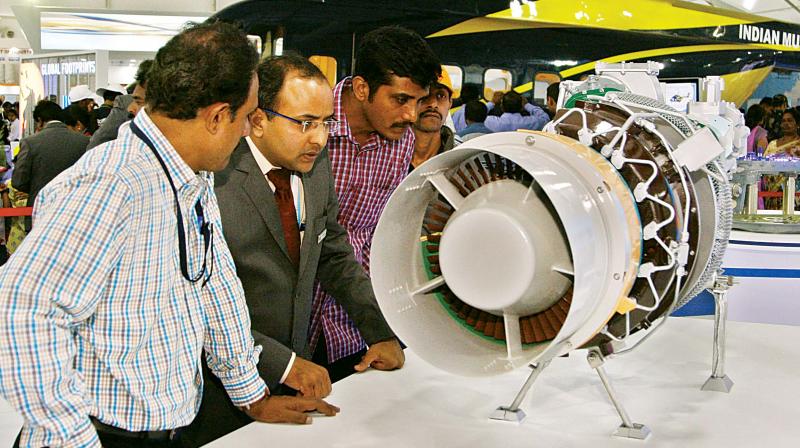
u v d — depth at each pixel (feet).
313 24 20.27
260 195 6.32
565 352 4.66
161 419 4.55
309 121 6.15
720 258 5.74
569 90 6.05
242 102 4.44
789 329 7.66
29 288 3.78
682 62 24.75
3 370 3.78
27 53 54.34
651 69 5.94
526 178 4.54
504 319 4.50
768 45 26.20
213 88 4.27
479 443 4.78
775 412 5.32
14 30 59.41
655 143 5.04
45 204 4.10
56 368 3.87
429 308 4.88
